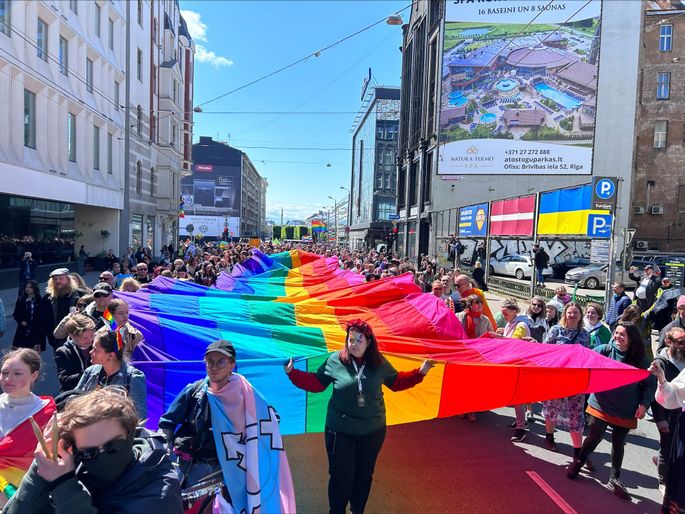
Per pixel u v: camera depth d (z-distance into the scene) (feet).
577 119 97.81
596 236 44.32
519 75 97.76
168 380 13.44
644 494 14.56
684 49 102.37
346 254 81.87
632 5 97.25
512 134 98.37
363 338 11.58
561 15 96.94
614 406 14.25
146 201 103.86
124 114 87.45
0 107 48.55
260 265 40.52
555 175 99.14
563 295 25.08
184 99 136.87
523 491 14.57
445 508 13.52
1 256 58.29
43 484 6.68
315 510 13.29
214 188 313.94
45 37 57.93
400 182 142.10
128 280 24.29
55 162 60.29
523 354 16.10
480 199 101.50
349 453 11.69
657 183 103.30
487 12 97.40
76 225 83.76
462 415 21.33
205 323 18.29
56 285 21.04
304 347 16.79
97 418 6.37
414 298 22.44
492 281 69.62
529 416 21.09
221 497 8.81
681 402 12.08
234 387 9.22
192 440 9.30
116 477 6.66
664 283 36.19
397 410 14.60
